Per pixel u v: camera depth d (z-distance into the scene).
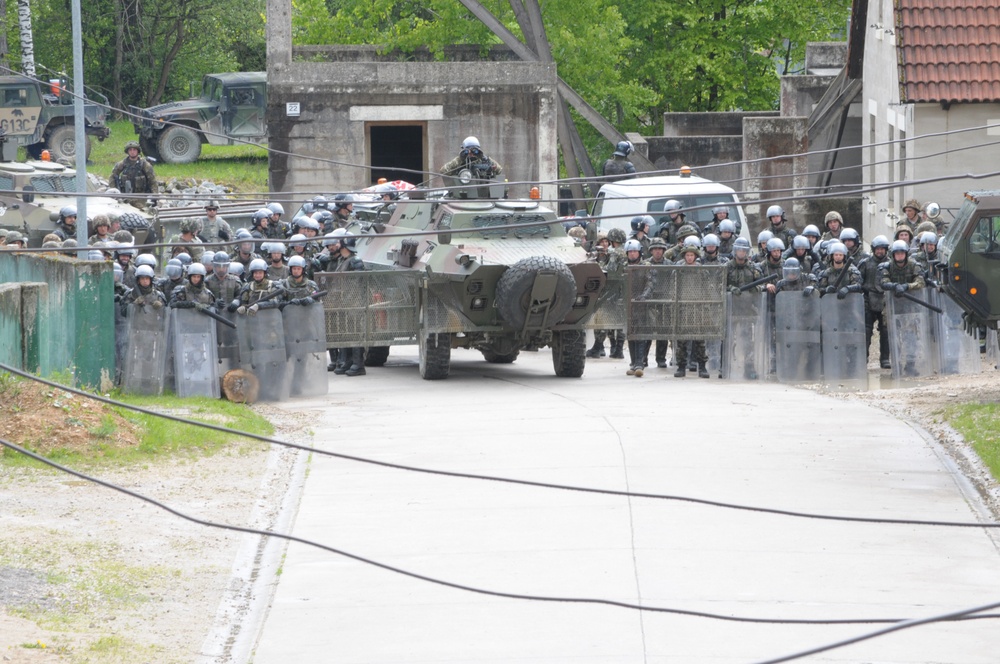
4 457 57.25
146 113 188.88
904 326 82.44
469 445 63.19
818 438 63.44
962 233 70.19
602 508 51.50
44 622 38.47
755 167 133.50
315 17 186.12
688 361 90.19
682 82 178.25
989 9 110.31
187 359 77.69
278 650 37.78
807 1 175.12
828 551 46.03
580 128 165.62
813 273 85.62
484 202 87.50
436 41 159.12
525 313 81.44
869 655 36.59
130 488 54.69
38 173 124.62
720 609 40.22
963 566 44.41
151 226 118.00
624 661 36.12
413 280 87.00
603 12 160.00
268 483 56.59
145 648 37.19
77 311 74.25
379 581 43.50
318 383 80.88
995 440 59.44
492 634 38.50
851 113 145.00
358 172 142.88
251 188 172.62
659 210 101.69
